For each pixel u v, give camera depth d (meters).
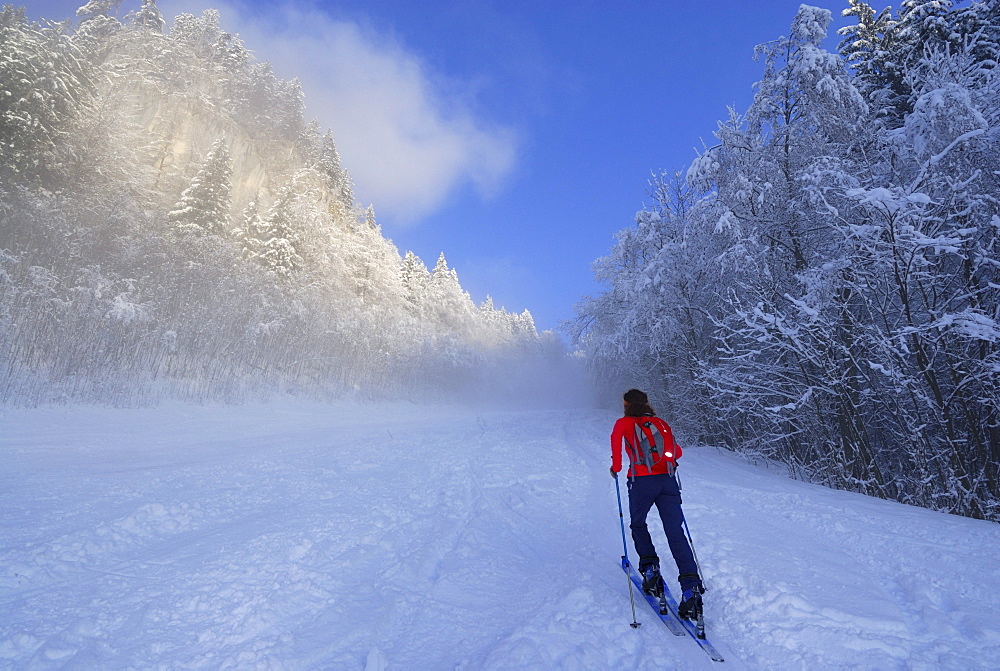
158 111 52.53
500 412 33.94
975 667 2.39
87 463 9.05
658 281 14.69
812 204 10.01
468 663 2.63
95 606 3.19
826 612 2.91
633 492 3.50
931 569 3.66
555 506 6.26
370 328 38.41
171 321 23.97
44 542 4.30
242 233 38.97
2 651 2.59
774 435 10.79
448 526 5.37
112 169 30.45
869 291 8.32
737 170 12.23
